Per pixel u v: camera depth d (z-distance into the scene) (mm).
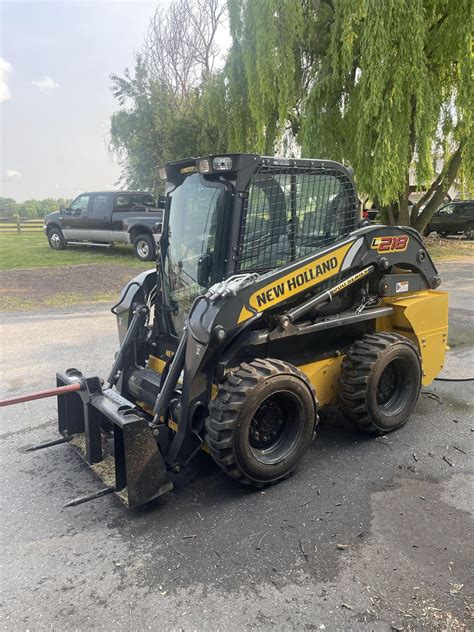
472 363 6254
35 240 22781
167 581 2715
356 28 10578
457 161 11898
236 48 12836
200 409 3486
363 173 10023
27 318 8992
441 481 3639
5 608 2557
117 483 3326
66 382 3990
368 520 3197
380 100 9461
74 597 2621
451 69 10773
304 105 11641
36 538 3098
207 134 18156
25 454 4145
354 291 4418
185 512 3324
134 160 21125
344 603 2531
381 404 4352
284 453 3586
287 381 3434
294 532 3092
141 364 4484
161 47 26453
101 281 12367
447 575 2711
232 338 3393
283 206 3740
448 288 11516
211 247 3637
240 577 2727
